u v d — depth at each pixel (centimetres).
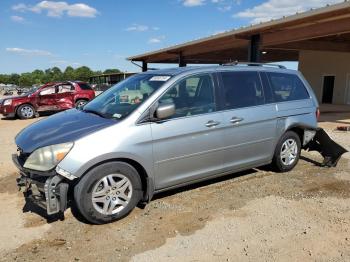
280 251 372
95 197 421
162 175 470
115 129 430
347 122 1398
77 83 1909
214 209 475
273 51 2697
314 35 1288
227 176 608
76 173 402
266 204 490
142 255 369
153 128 452
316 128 655
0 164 721
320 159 726
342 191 540
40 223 441
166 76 499
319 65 2622
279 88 609
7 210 483
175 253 371
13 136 1127
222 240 396
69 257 367
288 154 627
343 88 2450
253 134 557
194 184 567
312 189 548
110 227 429
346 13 1072
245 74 566
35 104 1789
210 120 502
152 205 488
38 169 409
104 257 366
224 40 1711
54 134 434
